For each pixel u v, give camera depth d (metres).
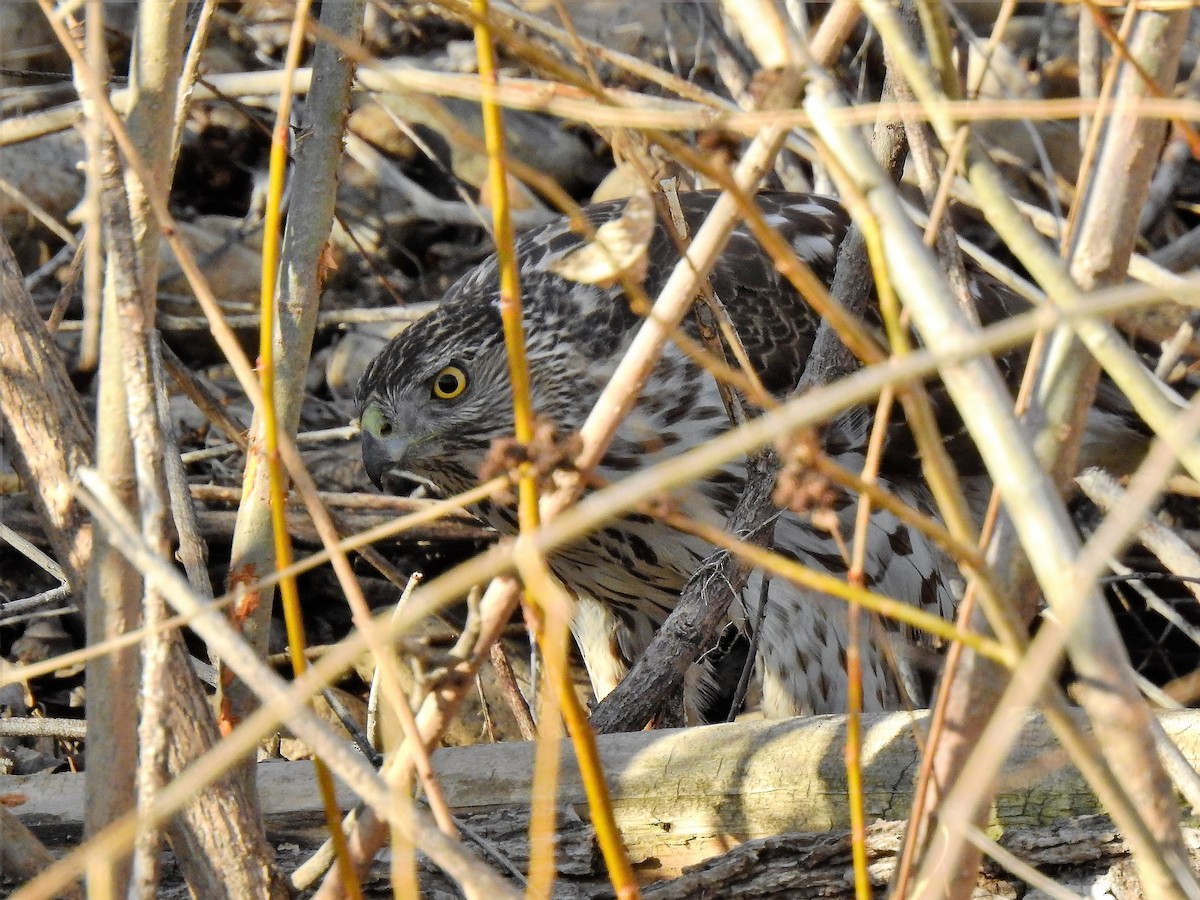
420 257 11.80
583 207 10.53
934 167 5.76
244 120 11.84
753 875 5.45
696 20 11.36
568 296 8.84
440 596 3.32
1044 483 3.34
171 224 3.92
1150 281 8.46
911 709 4.97
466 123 11.68
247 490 5.35
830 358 7.39
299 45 3.94
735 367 8.52
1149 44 3.90
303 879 4.98
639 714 6.75
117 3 11.48
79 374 10.09
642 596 9.36
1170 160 10.62
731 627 9.52
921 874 4.07
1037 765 4.56
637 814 5.81
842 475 3.45
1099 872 5.25
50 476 5.12
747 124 3.73
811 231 9.17
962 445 8.88
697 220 9.14
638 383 3.77
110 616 4.30
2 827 4.60
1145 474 2.91
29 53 10.98
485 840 5.45
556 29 9.08
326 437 9.74
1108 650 3.56
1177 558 7.65
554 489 3.79
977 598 3.96
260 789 5.86
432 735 4.14
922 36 6.70
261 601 5.34
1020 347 9.07
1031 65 12.02
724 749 5.84
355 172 11.92
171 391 10.50
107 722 4.31
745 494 7.19
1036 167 10.98
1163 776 3.69
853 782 4.04
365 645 3.67
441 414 8.86
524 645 8.96
